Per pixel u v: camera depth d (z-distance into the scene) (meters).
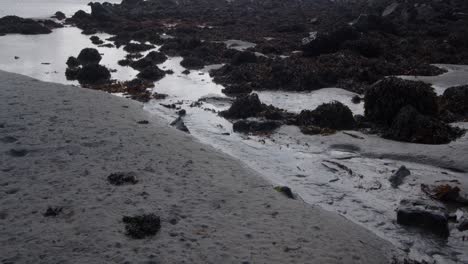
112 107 20.70
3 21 53.72
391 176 15.00
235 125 20.38
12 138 15.48
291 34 50.50
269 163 16.56
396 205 13.40
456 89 23.41
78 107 19.88
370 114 20.89
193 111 23.20
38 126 16.83
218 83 29.70
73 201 11.46
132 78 30.92
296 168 16.12
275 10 79.25
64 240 9.76
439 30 46.38
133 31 54.94
